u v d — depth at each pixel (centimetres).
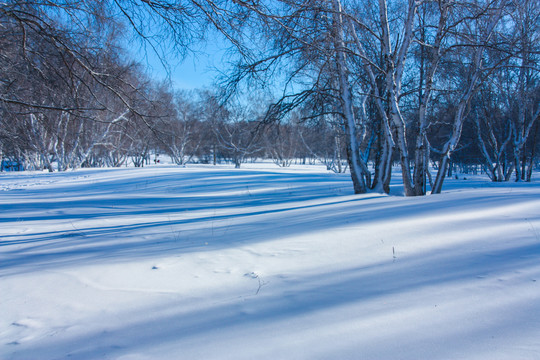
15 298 286
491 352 174
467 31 1026
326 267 337
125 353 198
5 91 622
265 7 555
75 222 732
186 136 4312
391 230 454
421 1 906
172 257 393
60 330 233
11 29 579
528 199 625
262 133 1056
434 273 299
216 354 190
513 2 910
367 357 177
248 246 429
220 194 1293
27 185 1905
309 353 184
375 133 1239
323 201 896
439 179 1023
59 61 608
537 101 1872
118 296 288
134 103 646
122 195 1319
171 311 256
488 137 2120
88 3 544
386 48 915
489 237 392
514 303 229
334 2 892
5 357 201
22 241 543
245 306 257
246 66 730
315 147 4028
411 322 213
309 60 823
